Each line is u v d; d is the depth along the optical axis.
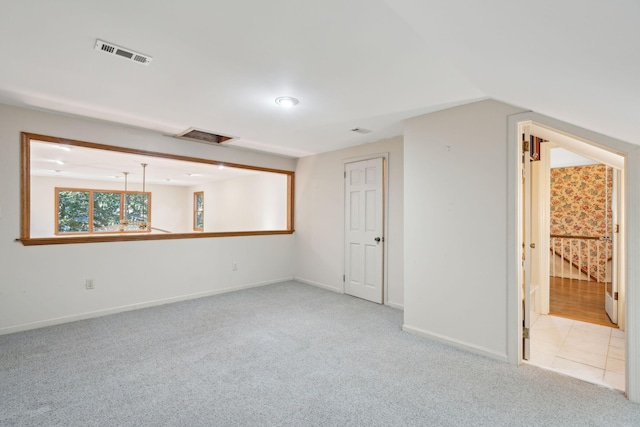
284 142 4.22
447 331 2.78
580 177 5.89
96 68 2.06
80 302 3.35
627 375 1.98
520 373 2.29
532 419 1.77
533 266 3.70
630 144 1.97
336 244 4.67
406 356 2.54
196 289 4.27
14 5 1.40
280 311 3.69
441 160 2.83
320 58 1.89
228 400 1.92
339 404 1.89
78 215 8.57
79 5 1.40
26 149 2.99
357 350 2.65
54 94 2.56
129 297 3.69
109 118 3.21
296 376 2.21
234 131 3.65
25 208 3.03
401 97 2.52
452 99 2.56
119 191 9.20
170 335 2.93
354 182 4.42
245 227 7.21
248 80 2.23
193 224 9.98
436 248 2.86
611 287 3.50
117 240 3.60
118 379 2.14
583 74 1.17
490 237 2.54
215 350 2.62
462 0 1.03
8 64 2.02
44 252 3.14
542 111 2.13
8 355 2.48
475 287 2.62
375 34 1.62
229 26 1.57
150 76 2.18
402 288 3.82
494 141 2.51
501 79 1.75
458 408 1.86
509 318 2.44
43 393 1.96
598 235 5.67
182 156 4.03
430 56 1.85
